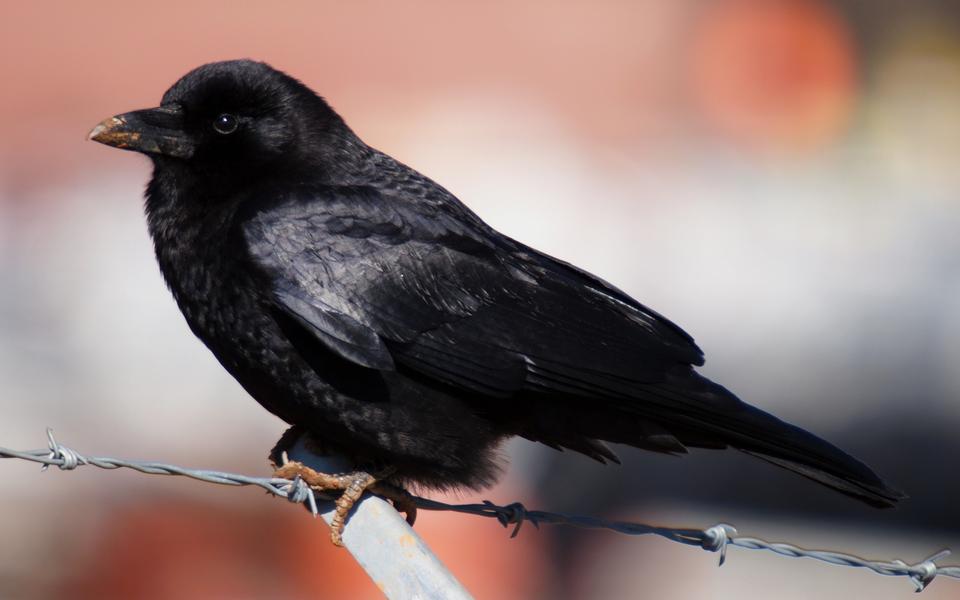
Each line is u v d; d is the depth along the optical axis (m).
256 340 6.73
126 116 6.99
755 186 20.97
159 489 14.27
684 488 16.00
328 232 6.77
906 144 30.08
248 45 28.58
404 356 6.69
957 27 32.34
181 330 15.80
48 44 27.86
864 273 17.92
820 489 16.03
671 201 20.00
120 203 17.55
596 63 28.86
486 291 6.87
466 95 27.45
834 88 30.61
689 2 29.94
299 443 7.16
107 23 28.34
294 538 13.80
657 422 6.84
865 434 16.45
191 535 13.88
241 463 14.87
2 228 17.31
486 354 6.73
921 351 16.86
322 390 6.70
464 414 6.82
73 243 16.84
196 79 7.06
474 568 13.74
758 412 6.69
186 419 15.15
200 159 6.99
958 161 29.34
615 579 14.29
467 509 6.34
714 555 14.95
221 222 6.88
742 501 15.98
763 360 17.27
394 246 6.81
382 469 6.82
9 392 14.92
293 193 6.89
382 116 24.64
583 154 21.45
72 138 25.33
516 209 19.59
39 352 15.42
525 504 14.18
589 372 6.76
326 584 13.55
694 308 17.98
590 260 18.95
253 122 7.03
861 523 16.08
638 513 15.28
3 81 27.47
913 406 16.44
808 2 30.59
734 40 29.62
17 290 16.11
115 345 15.64
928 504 16.09
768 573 14.74
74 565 13.62
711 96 29.34
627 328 6.94
